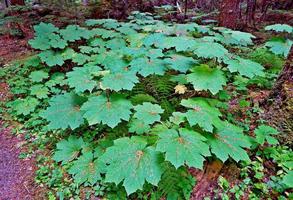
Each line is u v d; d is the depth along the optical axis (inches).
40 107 60.7
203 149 34.2
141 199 38.4
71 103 48.3
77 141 47.9
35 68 72.8
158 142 34.1
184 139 34.8
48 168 45.4
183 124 40.6
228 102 52.6
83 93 55.5
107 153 36.7
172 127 39.8
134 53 49.3
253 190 37.3
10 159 48.7
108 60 50.4
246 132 45.0
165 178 37.4
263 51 63.3
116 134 45.7
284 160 38.7
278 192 36.1
